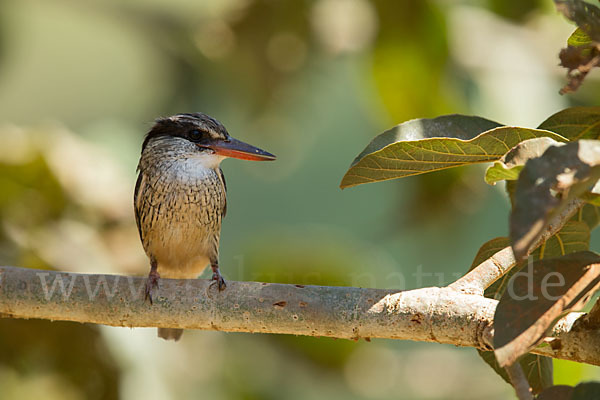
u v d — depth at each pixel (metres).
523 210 3.52
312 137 15.50
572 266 4.07
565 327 4.69
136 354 9.46
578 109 4.75
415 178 11.69
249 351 10.69
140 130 12.71
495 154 4.55
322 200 20.75
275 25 11.91
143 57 13.84
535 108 11.01
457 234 11.96
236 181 20.83
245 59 12.11
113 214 10.62
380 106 11.65
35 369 9.65
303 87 12.42
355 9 11.73
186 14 12.41
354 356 11.05
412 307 4.98
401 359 11.84
